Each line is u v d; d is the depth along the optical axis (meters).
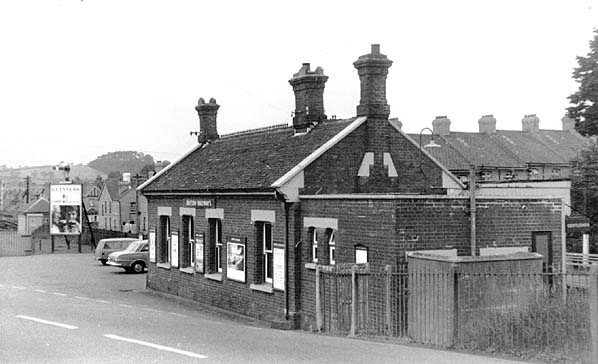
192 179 28.62
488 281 13.97
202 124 33.03
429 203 18.02
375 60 23.20
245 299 24.16
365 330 16.62
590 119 48.53
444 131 68.25
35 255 57.19
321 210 20.52
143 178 96.62
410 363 11.02
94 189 121.12
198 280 27.55
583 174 41.28
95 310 21.88
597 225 39.97
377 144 23.14
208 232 26.83
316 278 18.61
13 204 164.38
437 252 18.06
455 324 13.94
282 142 26.08
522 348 12.09
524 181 29.33
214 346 13.13
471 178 18.64
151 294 31.23
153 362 11.18
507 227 19.19
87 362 11.18
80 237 61.16
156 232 31.64
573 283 14.41
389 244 17.70
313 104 25.45
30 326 16.23
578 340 11.52
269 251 23.45
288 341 14.30
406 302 16.28
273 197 22.41
